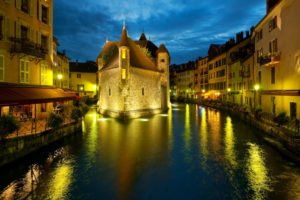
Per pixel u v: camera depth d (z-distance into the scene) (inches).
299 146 401.4
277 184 316.8
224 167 385.1
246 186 311.6
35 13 658.8
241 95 1300.4
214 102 1754.4
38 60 659.4
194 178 340.2
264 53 858.8
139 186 313.4
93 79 2384.4
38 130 494.6
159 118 1058.1
